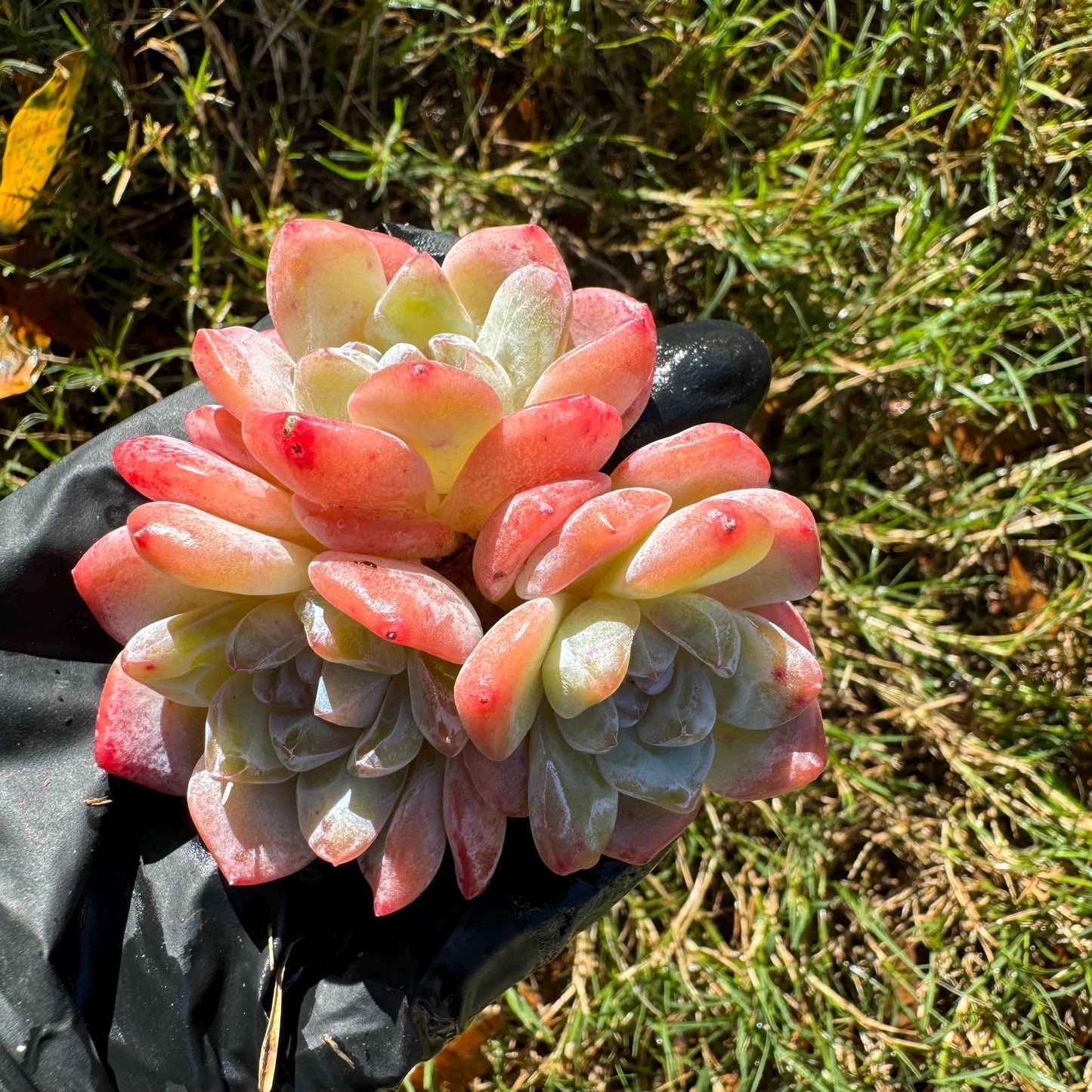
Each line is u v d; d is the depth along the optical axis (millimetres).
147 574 260
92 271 352
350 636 250
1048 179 353
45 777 280
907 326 362
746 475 261
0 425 350
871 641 360
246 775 256
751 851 353
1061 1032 336
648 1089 347
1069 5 348
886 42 344
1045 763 359
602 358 256
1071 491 354
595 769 260
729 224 359
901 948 350
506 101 372
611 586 255
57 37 344
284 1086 273
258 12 350
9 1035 267
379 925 278
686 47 356
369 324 263
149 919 277
